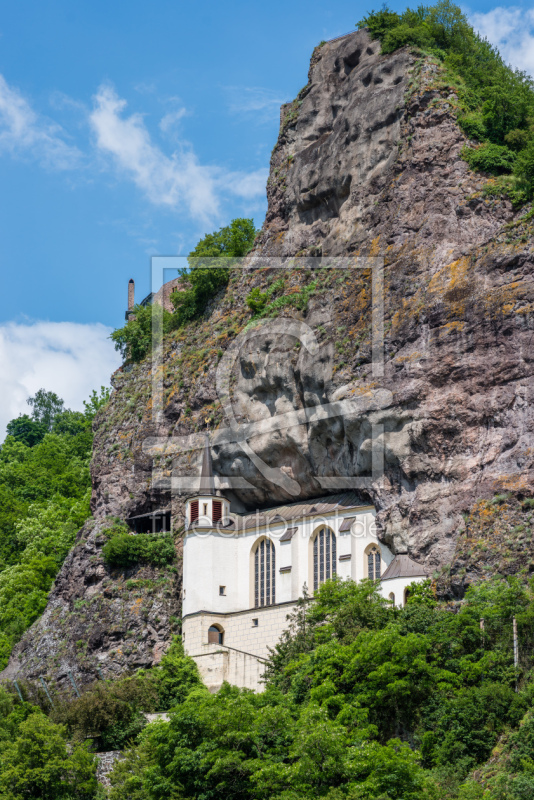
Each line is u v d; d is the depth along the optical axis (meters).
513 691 58.75
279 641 82.19
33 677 91.88
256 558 89.44
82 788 68.94
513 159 85.38
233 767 54.97
